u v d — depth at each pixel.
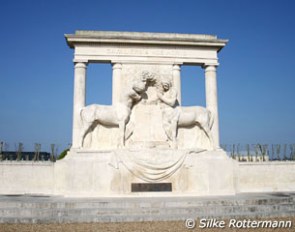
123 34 19.48
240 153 27.73
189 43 19.78
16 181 19.83
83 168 17.23
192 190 17.64
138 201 14.48
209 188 17.80
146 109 18.83
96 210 13.28
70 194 16.98
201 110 18.98
